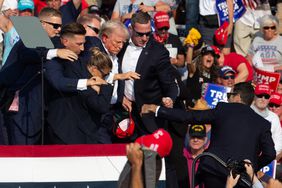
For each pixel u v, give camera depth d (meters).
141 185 21.69
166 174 30.31
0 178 26.34
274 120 34.56
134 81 30.84
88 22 32.62
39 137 29.17
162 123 30.64
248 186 25.03
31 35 27.80
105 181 26.59
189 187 30.55
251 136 28.00
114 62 30.98
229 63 38.41
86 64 28.77
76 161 26.52
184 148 30.73
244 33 41.75
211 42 40.97
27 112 29.20
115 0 42.00
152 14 39.09
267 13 41.91
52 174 26.47
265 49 40.75
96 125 28.69
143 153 21.77
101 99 28.34
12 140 29.45
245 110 28.34
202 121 28.33
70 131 28.38
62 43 28.92
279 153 34.62
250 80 38.53
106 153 26.56
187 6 41.28
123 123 30.27
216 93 35.31
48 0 36.94
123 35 30.59
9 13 36.00
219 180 27.89
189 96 32.81
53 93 28.59
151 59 30.94
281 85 38.94
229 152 27.83
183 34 41.47
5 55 36.03
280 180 24.69
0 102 29.47
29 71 29.23
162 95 31.30
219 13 40.94
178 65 37.12
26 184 26.41
